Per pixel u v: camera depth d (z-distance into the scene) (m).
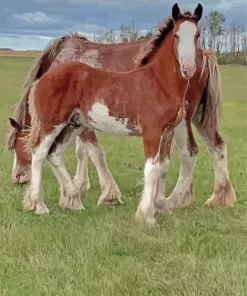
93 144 7.45
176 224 6.27
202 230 6.11
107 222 6.33
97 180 9.01
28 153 7.81
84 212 6.99
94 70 6.63
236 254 5.33
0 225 6.24
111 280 4.64
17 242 5.59
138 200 7.61
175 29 5.88
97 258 5.22
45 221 6.46
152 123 6.22
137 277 4.71
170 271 4.82
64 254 5.31
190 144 7.11
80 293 4.38
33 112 6.85
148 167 6.28
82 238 5.76
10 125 8.20
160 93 6.18
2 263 5.11
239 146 10.93
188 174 7.21
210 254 5.40
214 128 7.24
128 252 5.44
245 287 4.41
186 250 5.48
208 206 7.23
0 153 10.92
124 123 6.43
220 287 4.38
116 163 10.19
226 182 7.28
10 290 4.53
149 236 5.86
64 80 6.65
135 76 6.36
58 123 6.73
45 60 7.96
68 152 11.38
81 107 6.68
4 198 7.53
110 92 6.42
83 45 7.83
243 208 7.10
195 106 6.99
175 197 7.23
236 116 13.54
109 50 7.73
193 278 4.59
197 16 5.89
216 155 7.29
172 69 6.10
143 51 6.60
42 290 4.45
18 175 8.27
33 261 5.09
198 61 6.90
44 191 8.10
